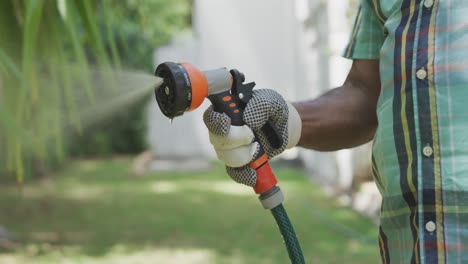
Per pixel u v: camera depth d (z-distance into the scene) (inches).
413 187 45.6
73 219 242.5
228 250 188.9
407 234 46.6
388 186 47.8
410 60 46.4
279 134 48.3
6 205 267.4
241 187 322.7
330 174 297.0
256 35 427.5
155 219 241.4
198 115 410.3
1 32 90.7
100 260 180.4
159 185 337.7
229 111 46.0
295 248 47.4
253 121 46.1
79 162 451.5
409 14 47.4
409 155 46.1
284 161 388.2
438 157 44.7
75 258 182.4
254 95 46.9
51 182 326.6
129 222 236.4
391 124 47.6
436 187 44.4
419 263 44.9
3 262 177.3
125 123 495.5
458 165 43.9
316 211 242.2
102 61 96.5
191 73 44.4
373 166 51.4
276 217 47.7
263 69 429.4
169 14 596.4
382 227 49.6
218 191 311.1
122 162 454.0
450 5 45.2
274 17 427.2
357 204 239.1
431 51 45.4
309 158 359.3
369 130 55.9
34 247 195.2
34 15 81.0
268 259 176.9
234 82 46.6
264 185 47.3
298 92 410.6
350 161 253.8
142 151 503.5
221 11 426.6
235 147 46.1
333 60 271.1
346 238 198.8
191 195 300.5
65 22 89.4
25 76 82.9
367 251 181.9
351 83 56.4
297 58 408.5
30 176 312.3
